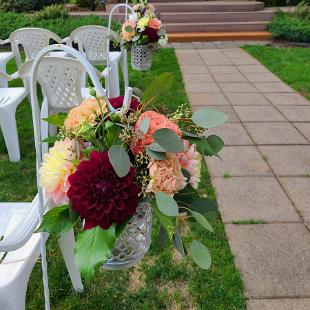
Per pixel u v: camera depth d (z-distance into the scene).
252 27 8.76
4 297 1.31
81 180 0.93
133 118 1.01
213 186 2.85
